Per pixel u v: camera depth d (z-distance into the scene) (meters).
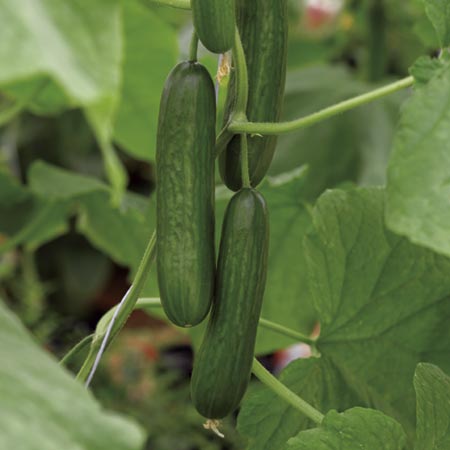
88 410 0.57
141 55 1.14
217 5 0.70
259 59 0.76
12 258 2.26
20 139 2.82
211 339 0.75
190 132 0.72
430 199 0.59
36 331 2.16
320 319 0.91
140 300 0.86
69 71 0.55
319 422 0.81
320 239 0.90
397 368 0.93
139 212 1.28
